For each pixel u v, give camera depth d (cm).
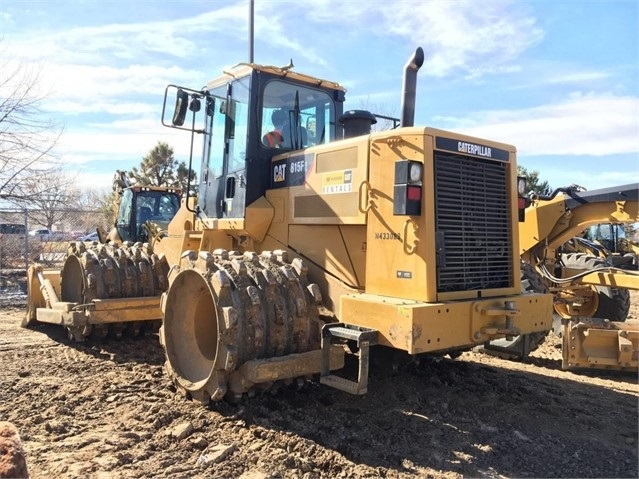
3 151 1139
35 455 348
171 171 2778
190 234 600
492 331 410
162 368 547
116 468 333
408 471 340
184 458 350
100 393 470
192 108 562
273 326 407
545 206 730
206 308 455
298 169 500
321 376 407
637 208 655
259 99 528
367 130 507
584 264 786
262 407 425
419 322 372
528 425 425
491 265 444
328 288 471
